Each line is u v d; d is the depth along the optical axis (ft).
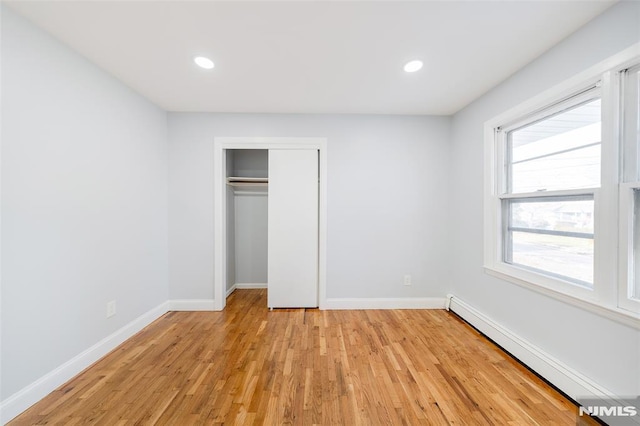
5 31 4.79
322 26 5.33
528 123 7.08
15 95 4.96
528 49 6.06
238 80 7.56
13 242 4.94
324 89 8.09
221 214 10.13
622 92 4.73
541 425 4.73
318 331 8.39
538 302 6.32
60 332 5.82
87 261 6.54
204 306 10.12
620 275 4.69
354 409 5.10
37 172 5.36
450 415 4.95
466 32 5.49
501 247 7.94
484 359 6.81
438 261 10.44
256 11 4.92
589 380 5.08
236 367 6.45
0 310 4.75
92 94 6.67
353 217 10.30
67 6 4.79
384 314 9.80
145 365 6.53
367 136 10.24
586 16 4.99
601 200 4.94
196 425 4.71
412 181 10.35
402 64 6.71
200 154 10.03
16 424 4.73
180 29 5.43
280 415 4.94
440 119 10.34
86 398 5.38
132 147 8.13
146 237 8.81
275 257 10.36
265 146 10.19
